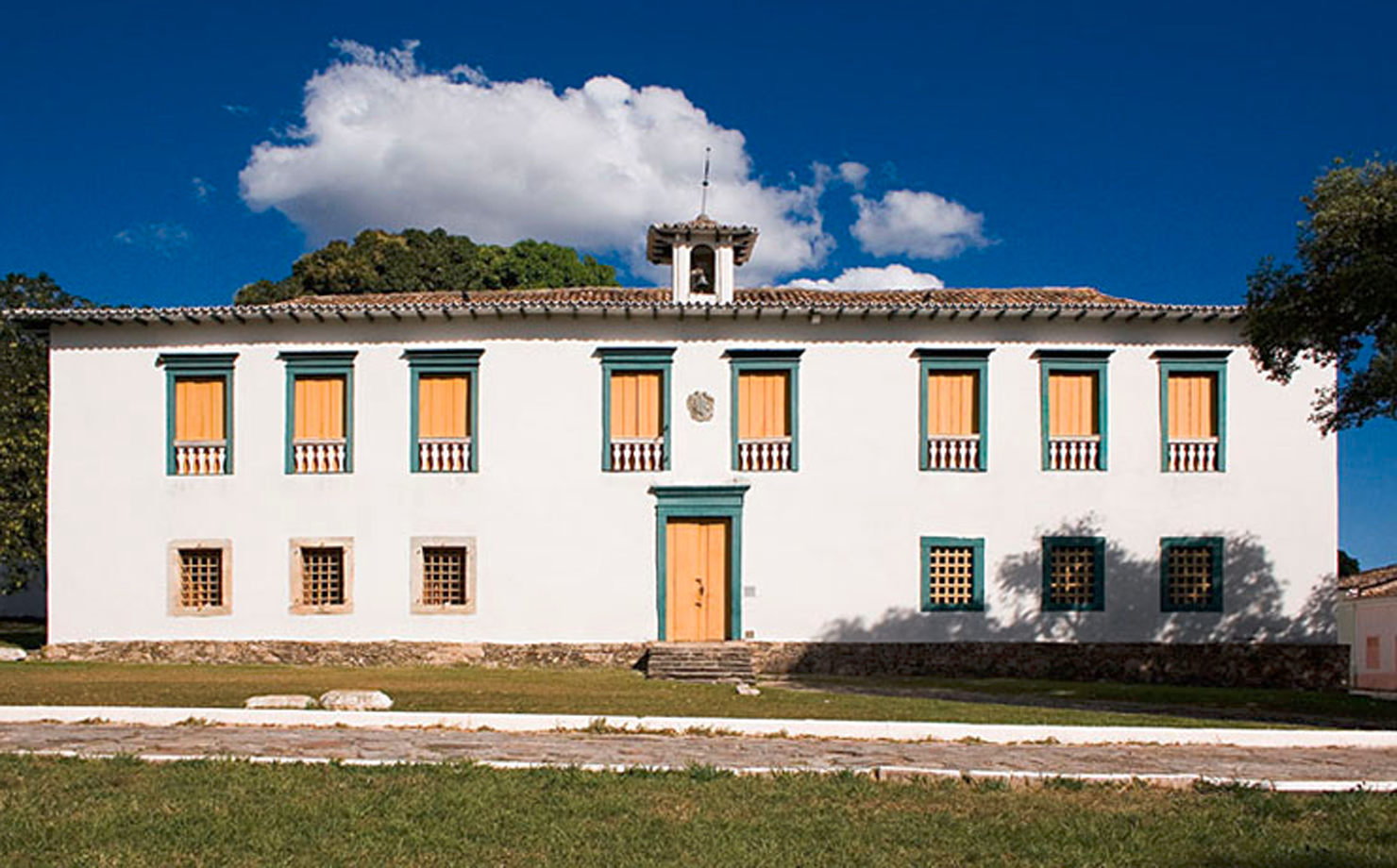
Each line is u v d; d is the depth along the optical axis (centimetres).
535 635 2464
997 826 1023
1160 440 2509
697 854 920
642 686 2055
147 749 1291
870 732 1493
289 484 2484
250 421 2495
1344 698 2247
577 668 2436
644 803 1075
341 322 2497
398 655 2458
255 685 1898
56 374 2512
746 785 1157
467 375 2505
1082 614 2481
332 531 2478
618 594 2472
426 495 2481
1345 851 960
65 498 2495
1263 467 2519
